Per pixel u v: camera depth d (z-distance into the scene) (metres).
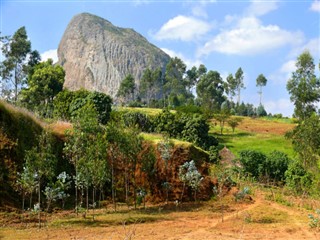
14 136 25.45
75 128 23.30
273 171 36.50
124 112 46.97
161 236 16.59
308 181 31.95
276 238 17.08
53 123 28.91
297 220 21.20
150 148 26.69
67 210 23.34
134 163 25.83
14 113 26.58
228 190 28.16
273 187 32.56
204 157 30.09
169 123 46.19
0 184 22.45
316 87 60.56
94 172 21.72
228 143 64.19
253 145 62.91
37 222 19.58
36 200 23.14
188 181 26.55
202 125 46.34
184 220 20.62
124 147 24.61
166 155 26.08
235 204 25.66
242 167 36.94
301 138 44.66
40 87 70.00
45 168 19.97
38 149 25.42
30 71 76.81
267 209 23.89
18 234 16.73
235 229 18.73
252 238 16.88
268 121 92.00
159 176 27.50
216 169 28.78
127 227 18.44
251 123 87.12
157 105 122.19
